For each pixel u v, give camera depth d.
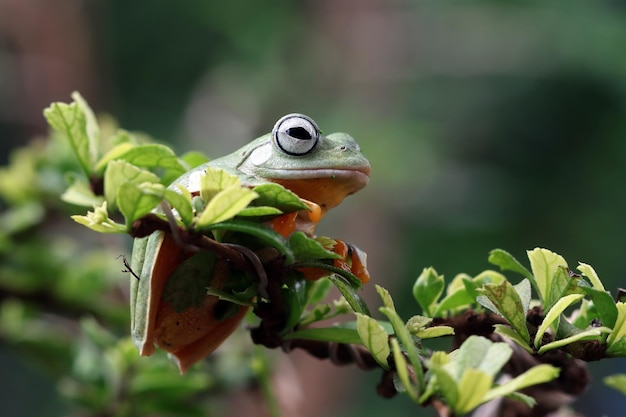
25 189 0.82
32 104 1.34
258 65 1.89
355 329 0.65
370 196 1.70
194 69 2.13
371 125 1.77
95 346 0.77
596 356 0.64
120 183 0.63
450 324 0.66
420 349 0.64
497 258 0.66
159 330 0.65
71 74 1.36
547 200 1.95
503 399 0.71
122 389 0.77
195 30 2.11
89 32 1.44
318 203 0.66
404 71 1.86
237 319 0.65
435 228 1.80
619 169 1.96
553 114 1.96
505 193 1.92
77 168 0.82
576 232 1.93
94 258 0.84
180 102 2.12
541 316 0.65
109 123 0.79
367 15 1.86
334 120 1.78
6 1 1.30
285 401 0.80
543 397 0.70
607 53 1.90
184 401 0.78
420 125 1.83
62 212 0.82
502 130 1.94
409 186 1.73
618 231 1.95
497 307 0.64
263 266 0.64
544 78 1.93
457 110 1.90
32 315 0.84
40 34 1.33
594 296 0.64
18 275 0.82
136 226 0.63
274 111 1.82
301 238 0.63
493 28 1.90
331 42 1.86
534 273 0.65
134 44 2.14
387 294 0.63
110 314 0.84
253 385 0.79
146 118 2.11
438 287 0.67
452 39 1.89
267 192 0.64
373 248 1.68
